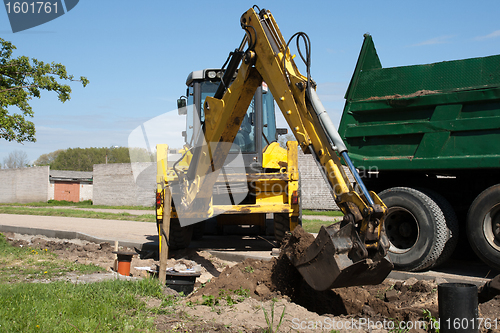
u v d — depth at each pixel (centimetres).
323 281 418
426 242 591
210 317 389
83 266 645
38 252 804
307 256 438
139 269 655
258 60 540
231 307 420
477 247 565
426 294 462
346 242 412
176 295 474
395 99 625
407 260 608
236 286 506
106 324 350
